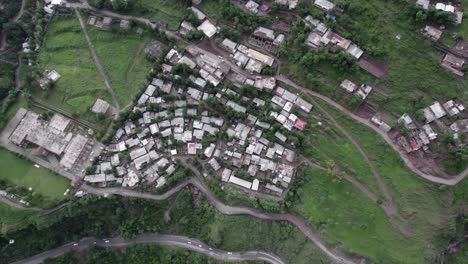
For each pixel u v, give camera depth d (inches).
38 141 4608.8
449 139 4254.4
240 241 4503.0
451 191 4350.4
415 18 4362.7
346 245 4362.7
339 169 4539.9
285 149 4613.7
